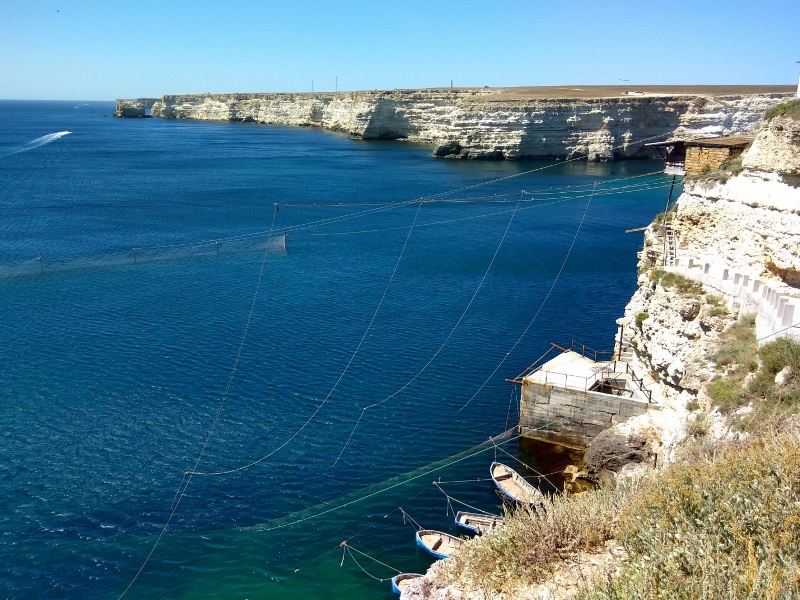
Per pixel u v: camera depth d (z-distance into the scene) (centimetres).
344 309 5138
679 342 2952
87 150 16738
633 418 3080
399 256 6769
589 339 4619
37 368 3919
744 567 1022
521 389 3775
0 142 18888
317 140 19850
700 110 14825
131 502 2748
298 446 3209
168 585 2333
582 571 1315
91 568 2389
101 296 5278
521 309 5244
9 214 8394
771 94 14212
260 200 9669
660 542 1184
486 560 1484
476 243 7412
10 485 2809
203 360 4119
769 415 2048
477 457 3184
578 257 6856
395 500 2838
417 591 1538
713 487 1299
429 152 16538
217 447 3169
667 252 3378
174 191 10388
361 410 3575
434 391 3816
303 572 2420
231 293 5450
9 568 2359
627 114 14550
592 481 3003
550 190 10069
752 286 2675
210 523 2655
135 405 3525
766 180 2798
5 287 5419
